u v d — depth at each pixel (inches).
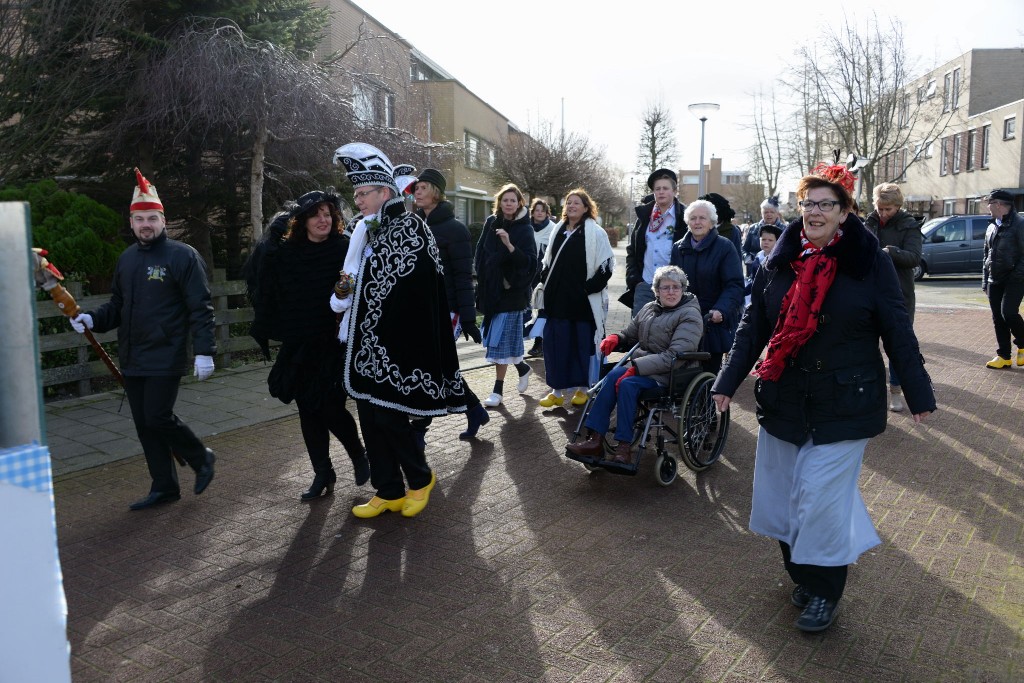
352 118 417.7
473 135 1237.1
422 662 118.0
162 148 402.0
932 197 1619.1
